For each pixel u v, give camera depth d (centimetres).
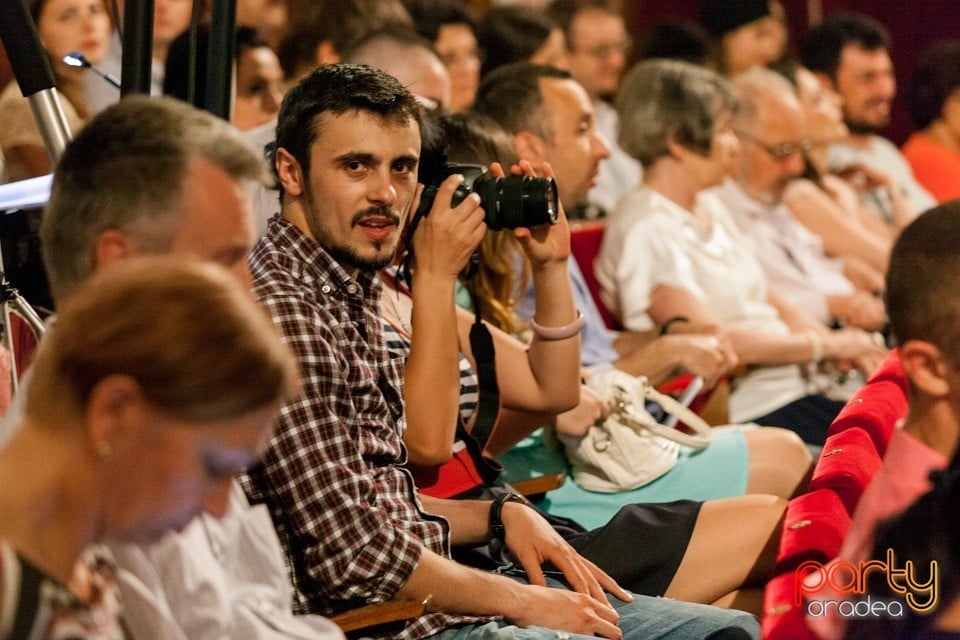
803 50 870
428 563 305
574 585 335
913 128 968
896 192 833
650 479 450
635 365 514
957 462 263
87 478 171
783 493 461
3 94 434
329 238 323
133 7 343
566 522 421
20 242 344
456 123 448
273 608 257
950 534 260
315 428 300
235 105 529
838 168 837
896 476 267
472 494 389
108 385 165
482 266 451
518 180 366
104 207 235
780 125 686
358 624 292
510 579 321
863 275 731
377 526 299
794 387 589
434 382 352
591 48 789
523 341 473
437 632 312
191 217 237
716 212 619
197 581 240
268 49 530
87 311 168
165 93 436
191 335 166
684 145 579
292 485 298
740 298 591
